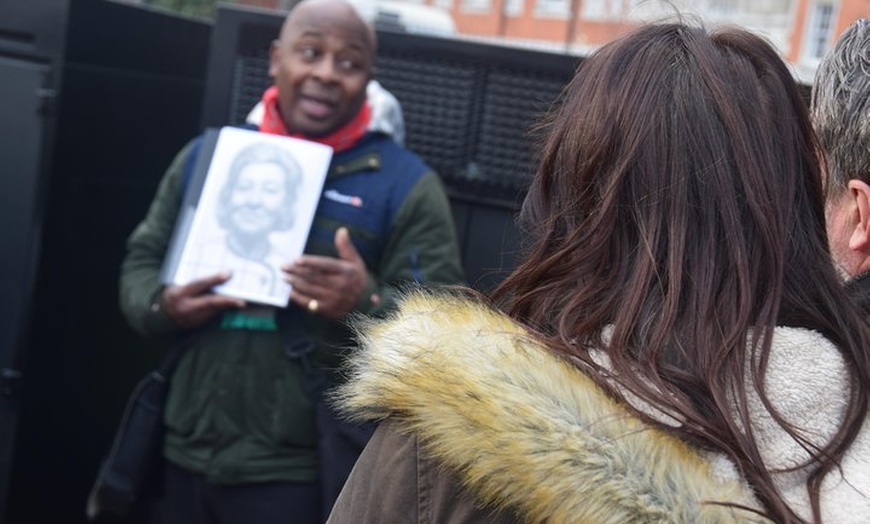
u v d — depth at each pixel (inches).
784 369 41.3
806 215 44.8
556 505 37.9
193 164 112.1
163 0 309.4
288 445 104.1
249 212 105.0
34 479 135.8
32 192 130.6
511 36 450.0
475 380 39.8
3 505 131.1
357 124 108.7
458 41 123.5
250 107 131.6
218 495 105.8
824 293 43.8
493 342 41.7
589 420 38.9
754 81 44.3
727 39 46.0
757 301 42.5
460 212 124.6
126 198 145.2
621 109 43.9
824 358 41.6
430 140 125.6
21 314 130.8
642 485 37.6
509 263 120.0
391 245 105.6
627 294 42.7
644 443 38.5
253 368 103.8
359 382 43.8
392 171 107.0
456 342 41.8
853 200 46.9
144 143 147.3
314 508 104.6
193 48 155.4
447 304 45.5
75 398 140.6
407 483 41.6
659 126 43.3
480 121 123.0
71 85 132.0
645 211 43.1
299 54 107.1
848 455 40.3
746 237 42.8
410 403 40.9
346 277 100.2
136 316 109.3
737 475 39.4
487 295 48.3
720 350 41.0
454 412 39.7
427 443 40.9
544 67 119.2
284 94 109.3
